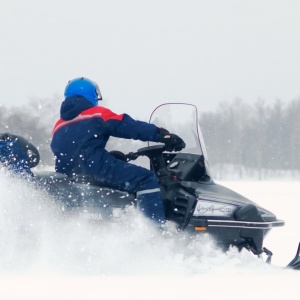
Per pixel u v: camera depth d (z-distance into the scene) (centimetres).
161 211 1803
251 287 1431
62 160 1842
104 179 1795
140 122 1831
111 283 1462
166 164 2034
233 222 1870
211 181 1980
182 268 1730
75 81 1888
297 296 1327
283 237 3042
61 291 1344
